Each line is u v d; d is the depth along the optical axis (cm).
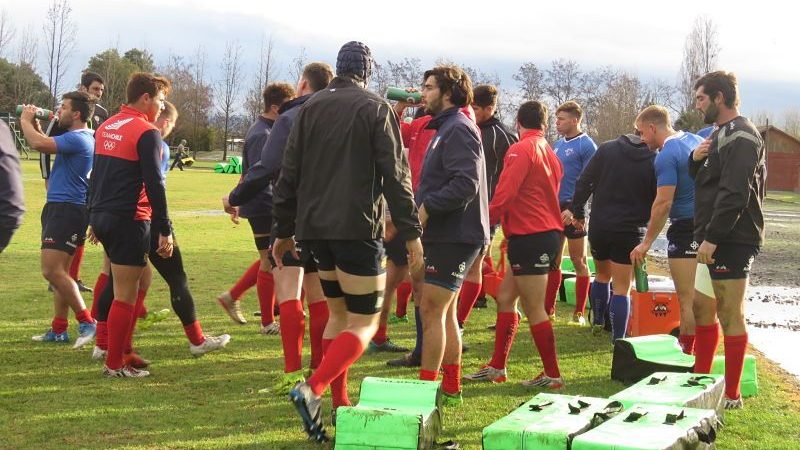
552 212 583
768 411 530
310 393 419
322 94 440
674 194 636
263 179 551
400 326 824
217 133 7588
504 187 567
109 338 583
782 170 6631
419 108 763
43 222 681
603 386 589
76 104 681
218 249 1426
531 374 625
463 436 464
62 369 604
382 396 439
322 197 430
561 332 809
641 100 6041
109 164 567
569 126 881
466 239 501
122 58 7056
